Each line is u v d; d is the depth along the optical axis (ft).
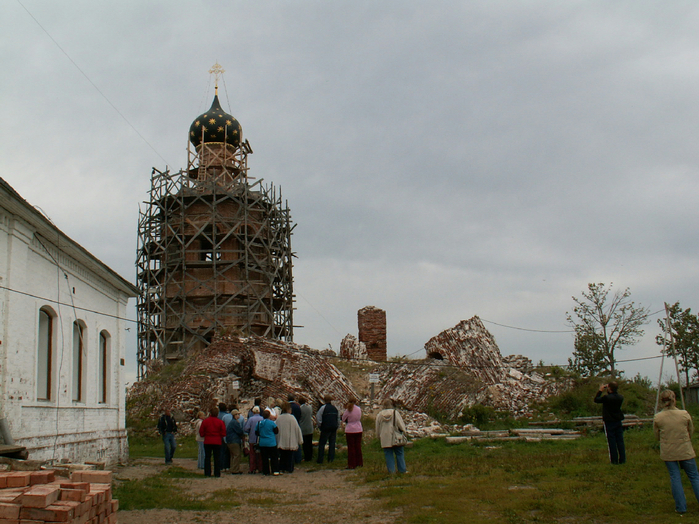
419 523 31.73
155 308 161.38
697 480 32.40
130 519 35.19
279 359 102.94
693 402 149.38
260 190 164.86
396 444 49.01
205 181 160.56
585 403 100.94
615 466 45.57
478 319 119.44
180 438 96.63
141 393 111.45
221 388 100.83
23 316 47.14
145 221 165.37
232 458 57.93
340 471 55.62
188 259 158.92
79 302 60.49
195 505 38.81
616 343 145.89
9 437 43.19
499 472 46.24
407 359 116.67
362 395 107.14
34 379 48.96
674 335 153.58
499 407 104.06
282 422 56.18
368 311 136.67
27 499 24.32
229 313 153.89
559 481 40.91
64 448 55.21
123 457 70.90
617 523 30.53
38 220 47.16
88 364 62.80
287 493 43.86
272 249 164.55
